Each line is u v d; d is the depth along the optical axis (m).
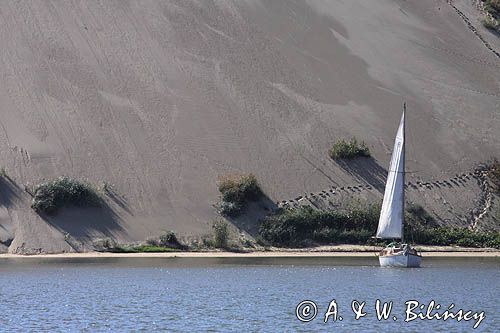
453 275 184.12
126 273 186.75
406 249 196.25
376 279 178.00
